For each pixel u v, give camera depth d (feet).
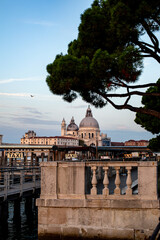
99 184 60.95
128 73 30.99
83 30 33.17
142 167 26.99
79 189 28.07
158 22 32.94
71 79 31.17
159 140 73.67
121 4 30.07
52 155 131.44
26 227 62.49
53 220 28.09
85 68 30.89
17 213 66.59
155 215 26.30
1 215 57.31
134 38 32.45
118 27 30.42
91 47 34.37
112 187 52.21
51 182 28.53
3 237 53.52
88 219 27.48
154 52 34.42
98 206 27.20
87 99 38.32
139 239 26.35
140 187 26.91
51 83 33.14
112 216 27.09
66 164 28.45
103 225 27.17
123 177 77.15
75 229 27.61
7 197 61.16
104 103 39.27
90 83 31.50
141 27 33.63
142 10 29.68
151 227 26.30
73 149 132.36
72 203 27.66
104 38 33.22
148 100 66.18
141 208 26.53
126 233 26.66
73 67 30.99
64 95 36.65
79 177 28.14
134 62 30.99
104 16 32.55
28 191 70.13
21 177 65.16
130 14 30.22
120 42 32.78
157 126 70.79
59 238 27.76
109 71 31.73
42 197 28.53
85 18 32.48
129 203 26.66
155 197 26.48
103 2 34.45
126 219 26.81
